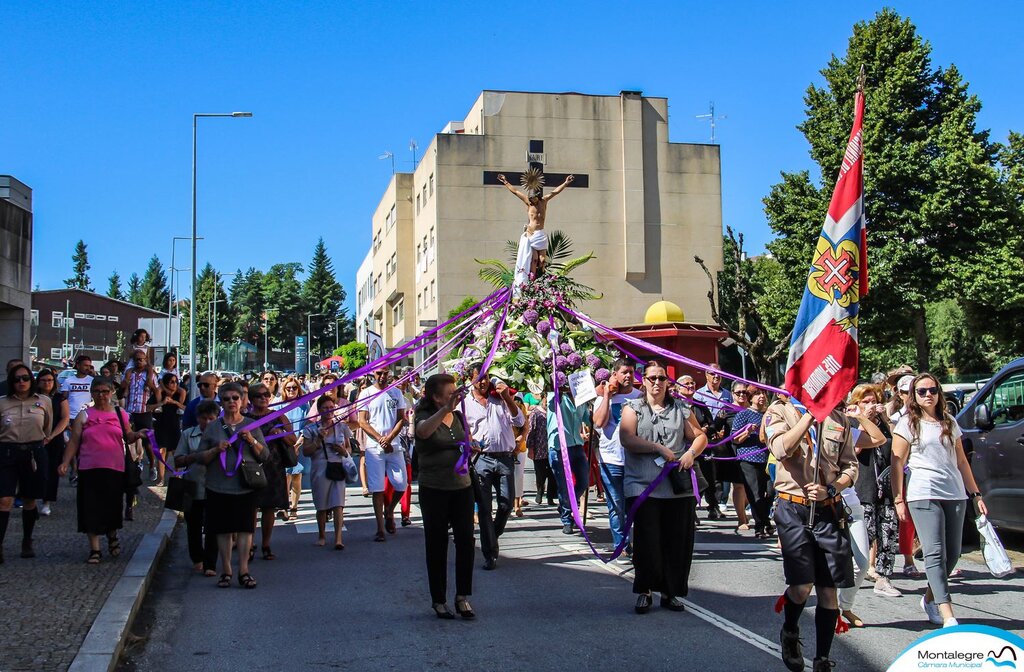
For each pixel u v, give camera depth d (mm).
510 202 46156
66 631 6551
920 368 31219
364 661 6250
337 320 135000
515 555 10234
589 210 46438
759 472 11273
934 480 6848
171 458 16562
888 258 29766
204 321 126375
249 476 8625
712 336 20391
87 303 71875
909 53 30969
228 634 6980
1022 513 9852
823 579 5695
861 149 6383
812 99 33250
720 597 8078
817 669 5680
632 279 46656
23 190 19469
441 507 7348
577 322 11242
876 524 8398
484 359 10312
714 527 12391
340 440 10914
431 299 47844
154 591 8477
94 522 9047
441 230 45594
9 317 18812
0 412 9281
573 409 11195
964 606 7871
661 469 7375
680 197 47719
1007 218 30109
